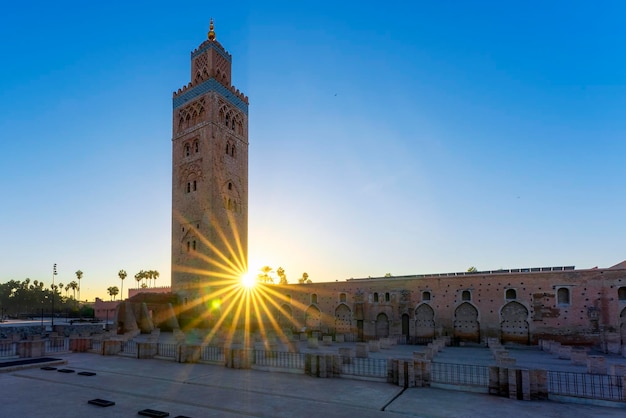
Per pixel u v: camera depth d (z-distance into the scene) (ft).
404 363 55.06
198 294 178.91
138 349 82.64
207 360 74.84
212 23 207.00
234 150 204.85
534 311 131.54
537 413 41.68
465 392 51.11
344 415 40.98
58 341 105.60
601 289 123.65
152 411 41.50
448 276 148.05
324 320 170.71
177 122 208.95
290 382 57.36
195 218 188.55
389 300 157.28
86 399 47.98
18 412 42.45
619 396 50.44
